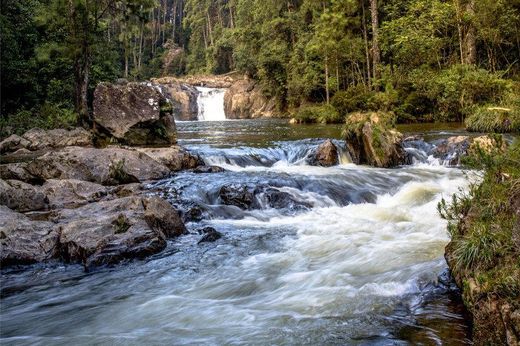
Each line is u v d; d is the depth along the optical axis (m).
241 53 52.69
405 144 15.72
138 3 24.59
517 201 4.59
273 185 11.27
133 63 74.88
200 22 76.62
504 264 4.11
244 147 16.89
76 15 21.94
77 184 10.33
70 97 28.28
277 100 45.78
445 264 5.63
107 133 19.00
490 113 18.30
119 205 8.54
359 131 14.57
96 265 6.95
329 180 11.80
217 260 7.08
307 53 39.69
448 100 24.81
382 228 8.35
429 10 28.22
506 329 3.60
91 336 4.81
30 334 4.96
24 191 9.43
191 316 5.16
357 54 33.84
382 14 35.53
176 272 6.67
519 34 27.17
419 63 29.33
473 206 5.17
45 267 7.01
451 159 13.92
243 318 4.97
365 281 5.67
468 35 26.33
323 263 6.59
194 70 73.69
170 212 8.44
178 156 14.10
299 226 8.84
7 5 28.36
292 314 4.95
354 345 4.11
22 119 23.34
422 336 4.17
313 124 30.50
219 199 10.38
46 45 22.20
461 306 4.68
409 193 11.05
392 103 27.02
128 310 5.46
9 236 7.24
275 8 49.12
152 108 19.14
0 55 25.66
